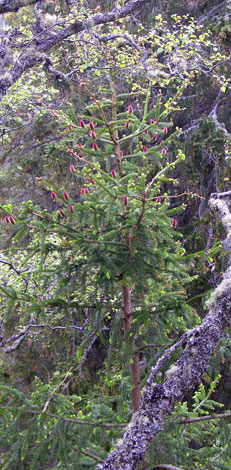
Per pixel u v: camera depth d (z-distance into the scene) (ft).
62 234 9.46
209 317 7.84
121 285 9.80
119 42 18.42
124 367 11.32
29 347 23.65
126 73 19.81
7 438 9.84
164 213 9.39
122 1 18.24
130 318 10.65
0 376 23.76
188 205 25.72
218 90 25.55
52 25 16.99
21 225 8.93
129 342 9.86
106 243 9.53
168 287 9.60
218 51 22.72
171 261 9.46
